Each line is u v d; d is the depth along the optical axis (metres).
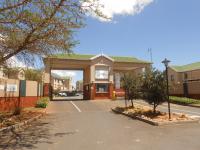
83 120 15.48
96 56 38.94
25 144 8.87
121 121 14.80
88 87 40.09
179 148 8.02
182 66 42.84
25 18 10.97
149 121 13.72
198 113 18.92
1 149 8.17
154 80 15.42
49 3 11.16
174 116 15.24
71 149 8.05
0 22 10.73
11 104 19.67
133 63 41.03
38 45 13.23
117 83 43.22
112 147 8.27
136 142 8.98
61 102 32.31
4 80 19.03
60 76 109.56
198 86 35.00
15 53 12.89
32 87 23.55
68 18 12.00
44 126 13.07
